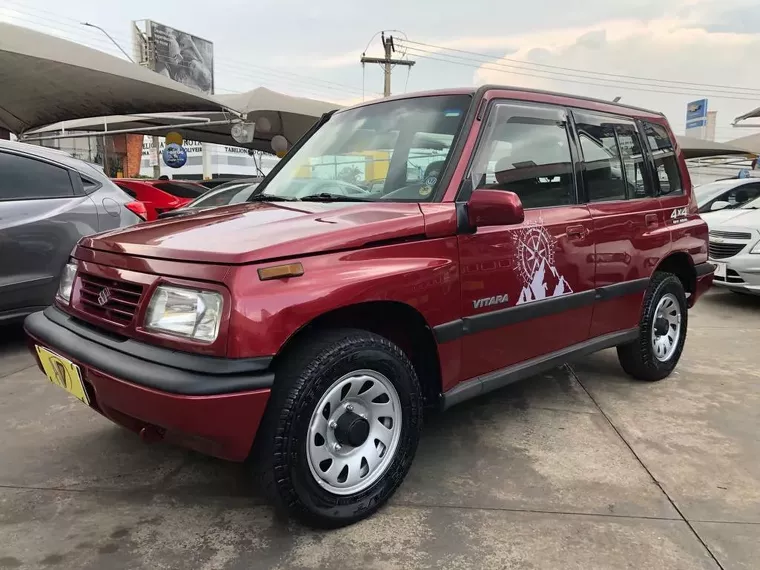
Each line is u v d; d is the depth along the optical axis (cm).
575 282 328
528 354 310
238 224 245
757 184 1049
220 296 201
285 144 1661
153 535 233
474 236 271
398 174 289
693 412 367
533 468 291
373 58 2972
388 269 238
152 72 1217
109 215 505
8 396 375
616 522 245
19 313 454
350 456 239
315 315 213
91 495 262
